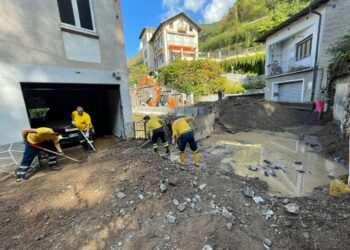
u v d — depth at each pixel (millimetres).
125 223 2387
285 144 6902
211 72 23984
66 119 7383
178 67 24891
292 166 4918
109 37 5848
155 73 31594
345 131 5832
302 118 10625
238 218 2488
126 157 4117
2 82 3797
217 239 2100
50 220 2430
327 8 10930
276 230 2340
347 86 6762
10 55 3875
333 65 8797
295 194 3537
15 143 4000
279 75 15055
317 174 4391
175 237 2152
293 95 14305
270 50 16812
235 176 4246
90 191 2961
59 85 5031
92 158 4801
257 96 19906
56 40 4609
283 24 14156
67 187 3053
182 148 4656
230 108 11414
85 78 5289
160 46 33656
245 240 2129
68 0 4895
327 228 2342
